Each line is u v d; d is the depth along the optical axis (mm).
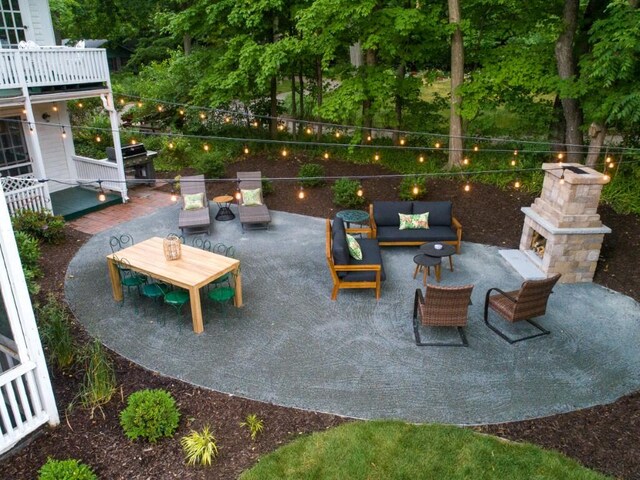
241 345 7215
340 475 4914
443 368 6711
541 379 6488
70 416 5738
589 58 10852
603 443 5379
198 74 17281
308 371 6633
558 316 7996
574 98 11336
